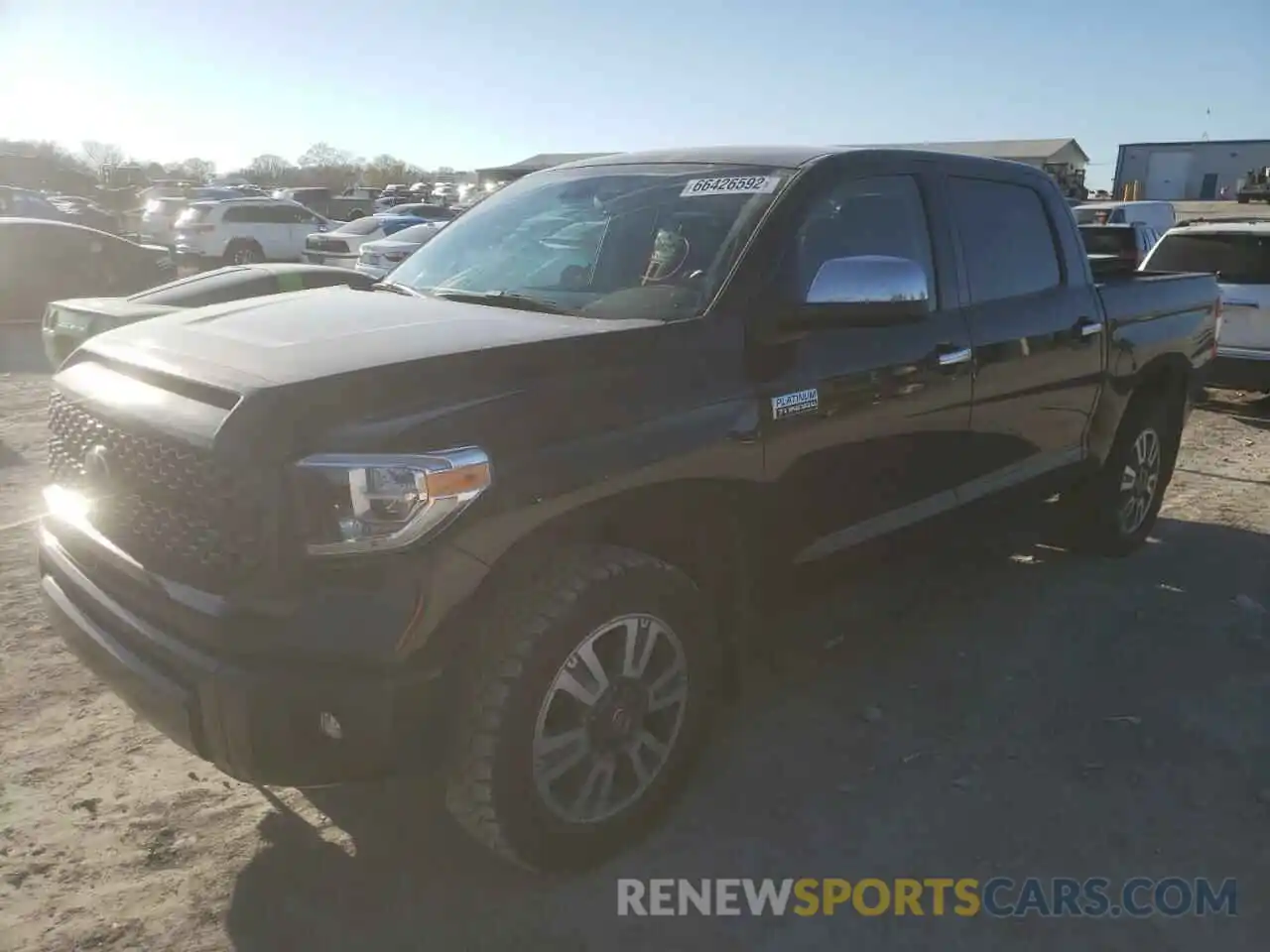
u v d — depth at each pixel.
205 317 3.22
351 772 2.52
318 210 43.91
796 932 2.85
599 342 2.95
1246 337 9.47
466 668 2.66
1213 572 5.50
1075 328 4.70
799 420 3.32
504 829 2.75
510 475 2.63
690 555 3.20
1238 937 2.85
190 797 3.36
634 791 3.06
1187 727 3.90
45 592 3.08
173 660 2.56
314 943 2.75
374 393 2.57
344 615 2.46
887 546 3.83
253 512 2.46
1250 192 39.88
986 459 4.31
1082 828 3.30
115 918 2.82
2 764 3.51
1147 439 5.62
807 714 3.96
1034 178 4.73
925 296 3.35
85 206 37.47
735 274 3.29
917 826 3.29
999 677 4.27
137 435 2.69
